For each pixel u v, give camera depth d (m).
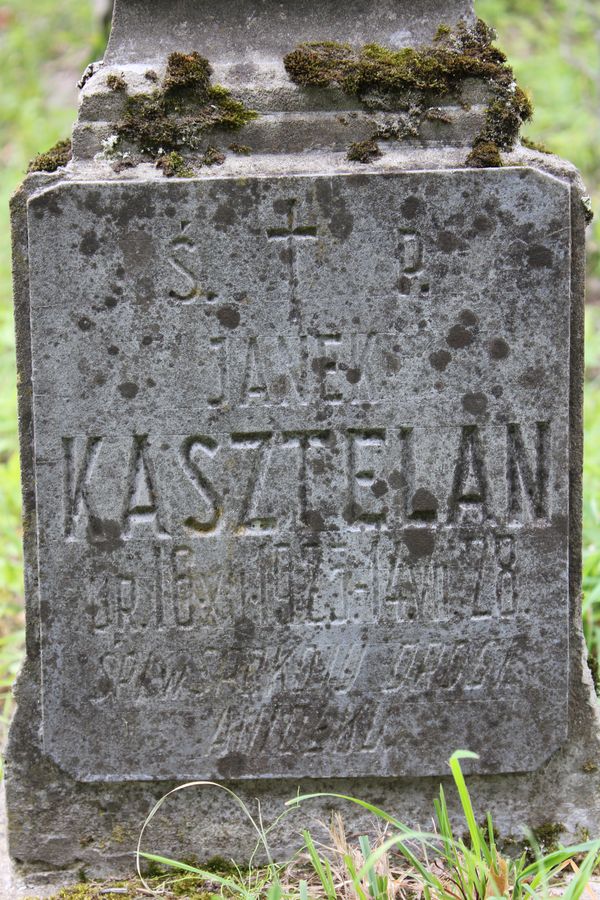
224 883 2.61
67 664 2.69
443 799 2.59
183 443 2.63
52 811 2.77
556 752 2.81
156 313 2.57
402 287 2.59
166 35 2.68
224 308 2.58
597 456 4.45
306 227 2.56
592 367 5.69
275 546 2.68
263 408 2.62
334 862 2.78
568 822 2.84
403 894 2.59
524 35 8.45
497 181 2.56
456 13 2.71
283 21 2.68
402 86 2.62
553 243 2.59
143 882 2.73
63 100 9.01
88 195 2.52
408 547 2.69
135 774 2.74
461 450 2.66
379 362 2.62
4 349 5.91
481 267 2.59
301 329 2.60
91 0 10.37
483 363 2.63
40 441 2.61
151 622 2.69
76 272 2.55
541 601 2.72
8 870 2.81
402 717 2.75
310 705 2.74
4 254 7.04
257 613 2.70
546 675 2.75
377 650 2.72
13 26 10.29
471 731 2.76
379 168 2.58
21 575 4.18
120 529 2.65
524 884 2.50
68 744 2.72
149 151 2.61
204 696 2.72
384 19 2.69
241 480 2.65
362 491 2.67
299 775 2.76
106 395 2.60
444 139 2.63
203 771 2.75
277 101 2.62
